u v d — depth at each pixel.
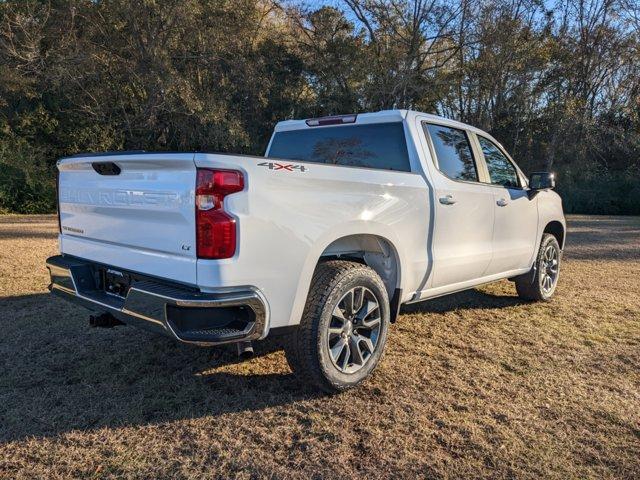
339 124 4.54
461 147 4.64
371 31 27.39
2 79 20.33
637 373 3.84
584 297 6.21
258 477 2.49
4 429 2.87
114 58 22.59
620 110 30.59
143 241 3.04
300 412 3.13
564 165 29.69
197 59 23.20
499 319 5.18
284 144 4.95
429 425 3.01
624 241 12.23
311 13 27.28
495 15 25.00
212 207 2.68
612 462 2.68
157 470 2.54
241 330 2.83
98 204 3.37
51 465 2.56
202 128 23.23
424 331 4.74
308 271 3.08
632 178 28.27
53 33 21.47
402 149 4.14
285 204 2.94
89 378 3.55
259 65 25.06
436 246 4.11
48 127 23.30
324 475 2.51
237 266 2.74
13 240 9.95
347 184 3.31
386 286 3.86
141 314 2.89
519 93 26.59
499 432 2.95
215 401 3.25
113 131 24.03
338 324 3.36
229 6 22.62
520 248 5.29
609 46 29.42
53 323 4.67
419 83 26.58
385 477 2.51
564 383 3.63
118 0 20.02
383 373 3.73
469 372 3.79
